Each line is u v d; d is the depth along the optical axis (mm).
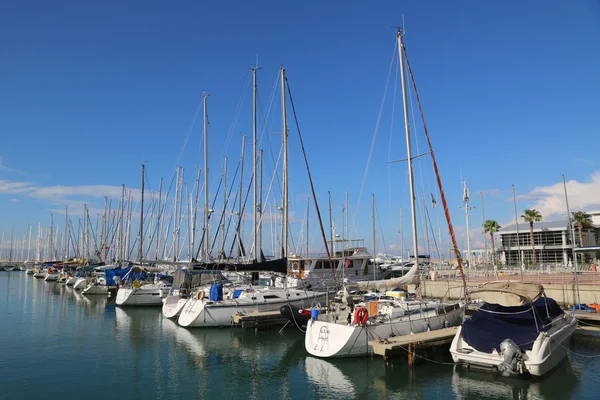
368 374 15578
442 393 13703
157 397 13648
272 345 20359
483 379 14758
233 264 24750
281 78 28641
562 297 25656
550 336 14547
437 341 16859
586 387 13906
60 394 13789
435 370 15758
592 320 20953
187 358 18266
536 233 67438
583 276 37719
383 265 49750
